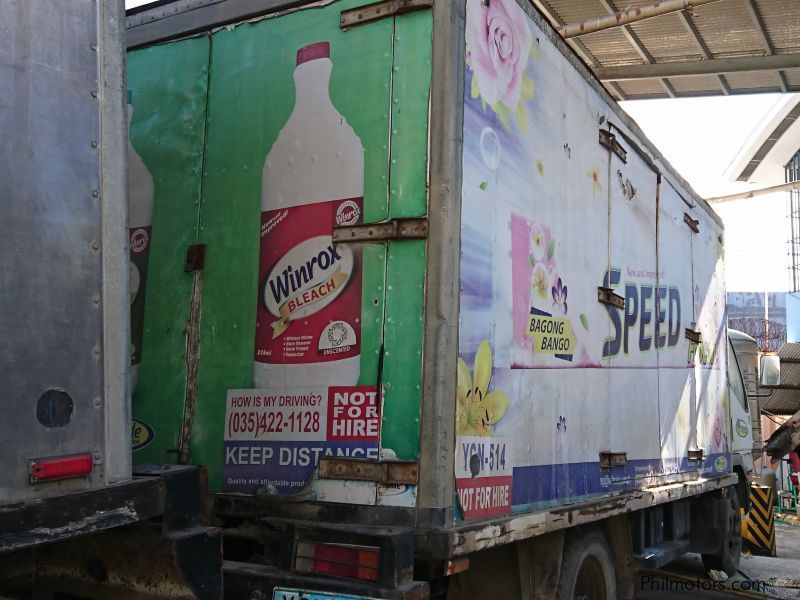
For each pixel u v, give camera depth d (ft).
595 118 16.24
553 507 13.24
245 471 11.35
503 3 12.34
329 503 10.56
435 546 9.77
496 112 11.91
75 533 6.80
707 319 25.25
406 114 10.87
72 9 7.22
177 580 8.05
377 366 10.58
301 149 11.67
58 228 6.91
